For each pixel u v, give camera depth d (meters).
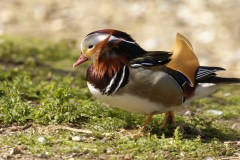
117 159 9.05
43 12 27.97
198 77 10.28
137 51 10.20
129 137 10.13
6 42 19.86
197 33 25.84
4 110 11.04
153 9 28.31
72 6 29.06
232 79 10.52
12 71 15.42
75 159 9.04
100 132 10.39
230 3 28.45
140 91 9.84
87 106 11.47
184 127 10.81
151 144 9.70
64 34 25.09
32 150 9.36
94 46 10.01
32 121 10.93
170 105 10.21
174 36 25.28
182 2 28.72
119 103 10.11
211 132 11.11
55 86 13.47
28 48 19.56
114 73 9.91
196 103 14.36
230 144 10.41
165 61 10.08
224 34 25.58
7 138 9.91
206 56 23.23
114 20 27.39
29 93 12.91
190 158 9.34
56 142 9.80
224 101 14.97
